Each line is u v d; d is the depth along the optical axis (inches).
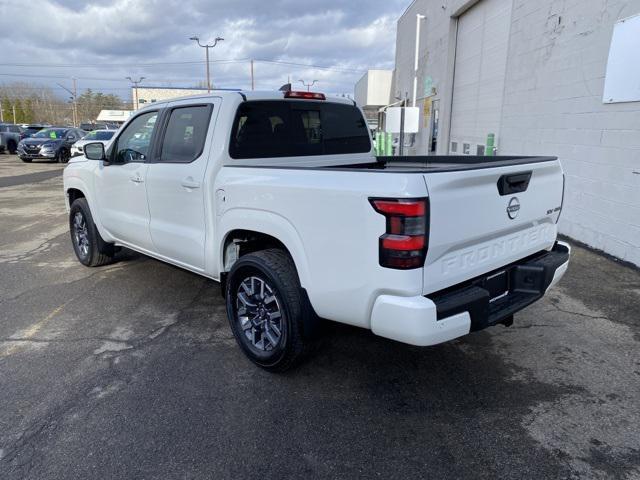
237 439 108.3
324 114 176.1
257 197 128.4
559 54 282.5
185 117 161.2
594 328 160.9
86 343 155.0
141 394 126.1
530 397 123.0
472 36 475.8
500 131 370.6
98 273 226.1
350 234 106.8
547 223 139.6
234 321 143.5
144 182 174.7
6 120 3639.3
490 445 105.3
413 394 125.3
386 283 101.8
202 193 149.1
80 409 119.5
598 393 124.1
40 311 181.0
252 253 134.5
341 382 131.5
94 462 101.3
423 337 100.1
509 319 130.1
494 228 115.7
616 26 230.2
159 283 211.6
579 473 96.8
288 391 127.3
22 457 102.9
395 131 463.8
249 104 151.1
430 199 98.0
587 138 257.6
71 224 237.9
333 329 134.6
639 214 220.2
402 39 892.6
